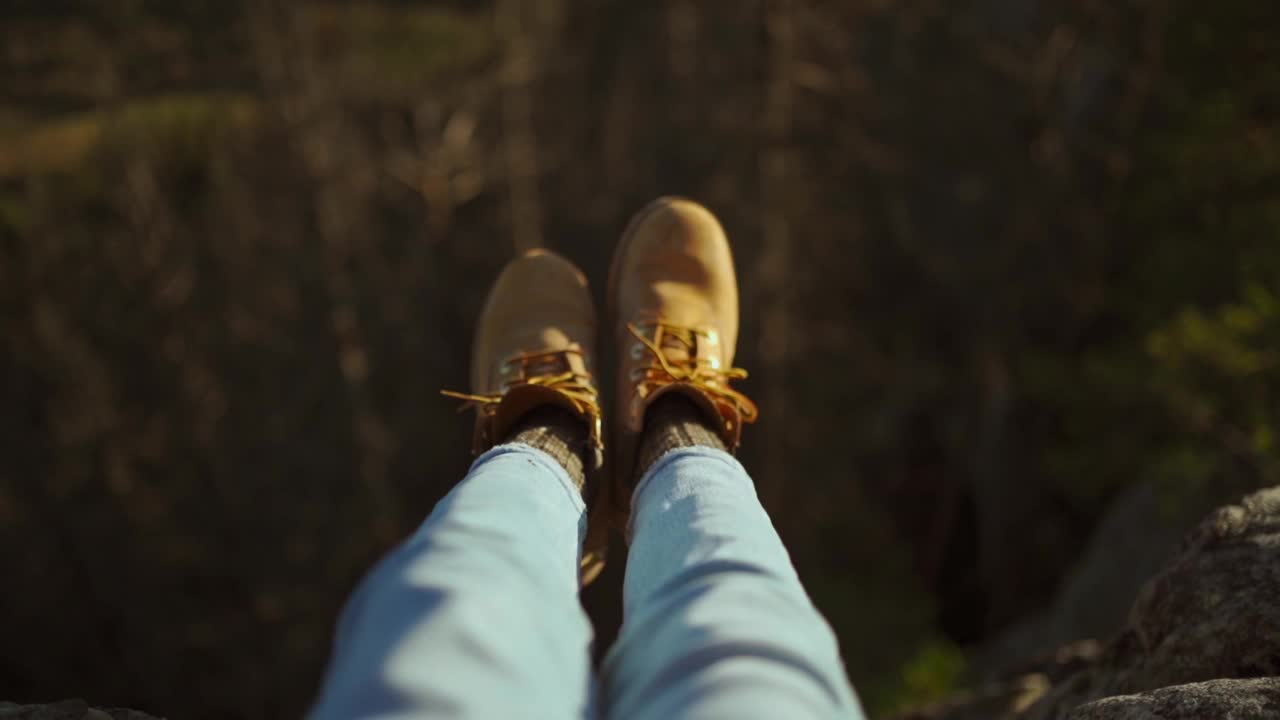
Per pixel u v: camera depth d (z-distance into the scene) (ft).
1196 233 28.07
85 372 61.77
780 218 48.03
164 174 61.46
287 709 58.80
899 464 45.37
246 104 61.98
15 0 61.21
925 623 40.98
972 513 43.09
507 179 59.88
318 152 59.06
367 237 60.75
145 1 60.95
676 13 54.80
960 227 41.16
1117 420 27.04
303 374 61.93
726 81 52.01
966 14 40.96
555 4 61.00
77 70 61.87
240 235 61.98
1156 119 31.78
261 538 61.26
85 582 62.03
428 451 61.21
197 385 61.87
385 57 62.80
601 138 59.06
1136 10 32.40
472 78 61.11
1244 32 25.18
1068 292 35.63
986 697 7.19
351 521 60.23
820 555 44.86
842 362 47.83
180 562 61.57
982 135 40.55
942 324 45.29
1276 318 19.02
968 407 41.98
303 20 60.54
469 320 62.18
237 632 60.29
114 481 61.67
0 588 61.62
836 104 47.26
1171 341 20.38
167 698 60.59
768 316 48.16
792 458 47.19
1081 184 35.68
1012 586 38.58
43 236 60.64
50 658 62.18
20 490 61.36
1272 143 23.66
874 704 25.66
